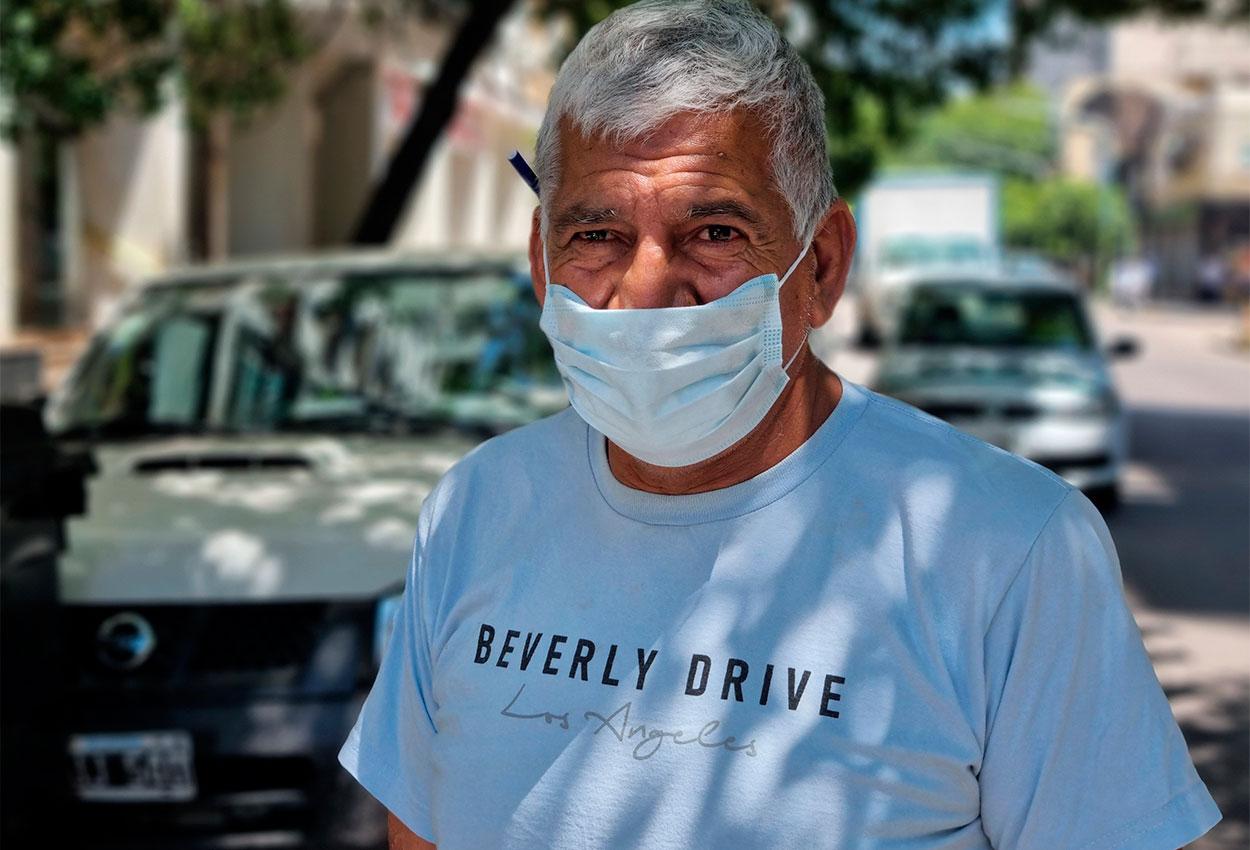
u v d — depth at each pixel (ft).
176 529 11.62
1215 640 22.21
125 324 16.65
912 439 5.47
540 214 5.97
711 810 5.01
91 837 10.96
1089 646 5.00
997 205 89.15
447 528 5.99
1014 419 31.30
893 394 32.37
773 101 5.32
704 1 5.46
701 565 5.34
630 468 5.67
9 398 14.56
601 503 5.61
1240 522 31.94
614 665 5.30
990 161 203.21
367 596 11.16
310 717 10.88
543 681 5.41
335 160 62.44
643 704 5.20
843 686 5.02
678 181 5.24
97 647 11.03
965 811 5.04
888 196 90.27
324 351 16.08
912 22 31.60
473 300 16.44
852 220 5.90
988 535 5.08
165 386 15.93
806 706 5.02
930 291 36.27
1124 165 217.97
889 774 4.94
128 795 10.93
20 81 21.07
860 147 39.60
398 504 12.39
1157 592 25.30
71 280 44.06
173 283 17.15
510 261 17.04
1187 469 40.42
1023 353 33.81
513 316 16.34
